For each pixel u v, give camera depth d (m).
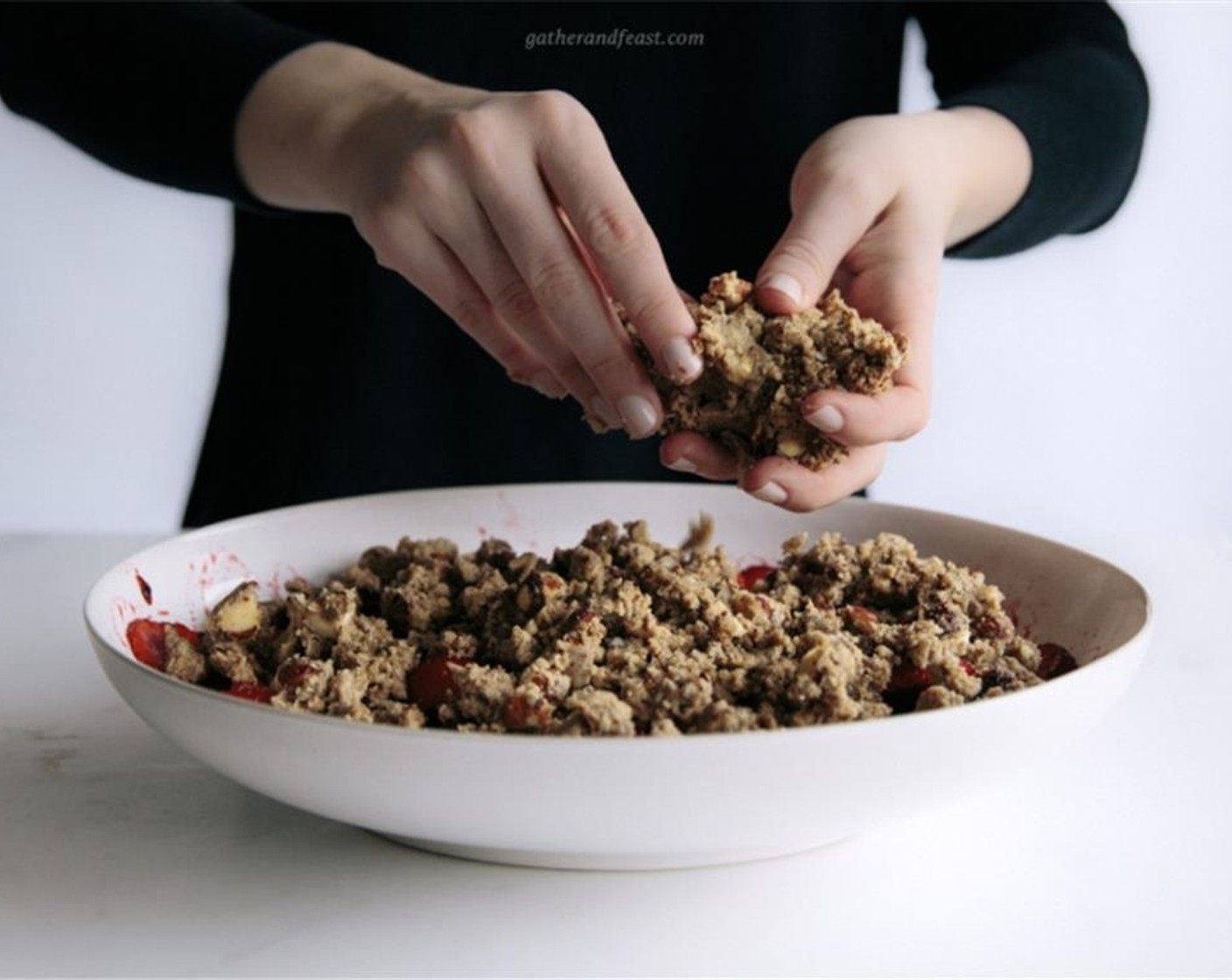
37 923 0.83
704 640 0.96
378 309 1.65
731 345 0.96
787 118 1.66
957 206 1.30
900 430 0.99
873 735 0.77
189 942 0.82
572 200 0.98
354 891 0.87
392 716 0.91
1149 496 2.87
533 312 1.06
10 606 1.37
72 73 1.47
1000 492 2.84
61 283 2.65
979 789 0.85
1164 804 0.99
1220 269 2.77
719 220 1.69
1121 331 2.79
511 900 0.86
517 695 0.85
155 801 0.99
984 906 0.86
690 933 0.83
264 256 1.70
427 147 1.05
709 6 1.62
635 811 0.77
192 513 1.79
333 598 1.03
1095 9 1.75
